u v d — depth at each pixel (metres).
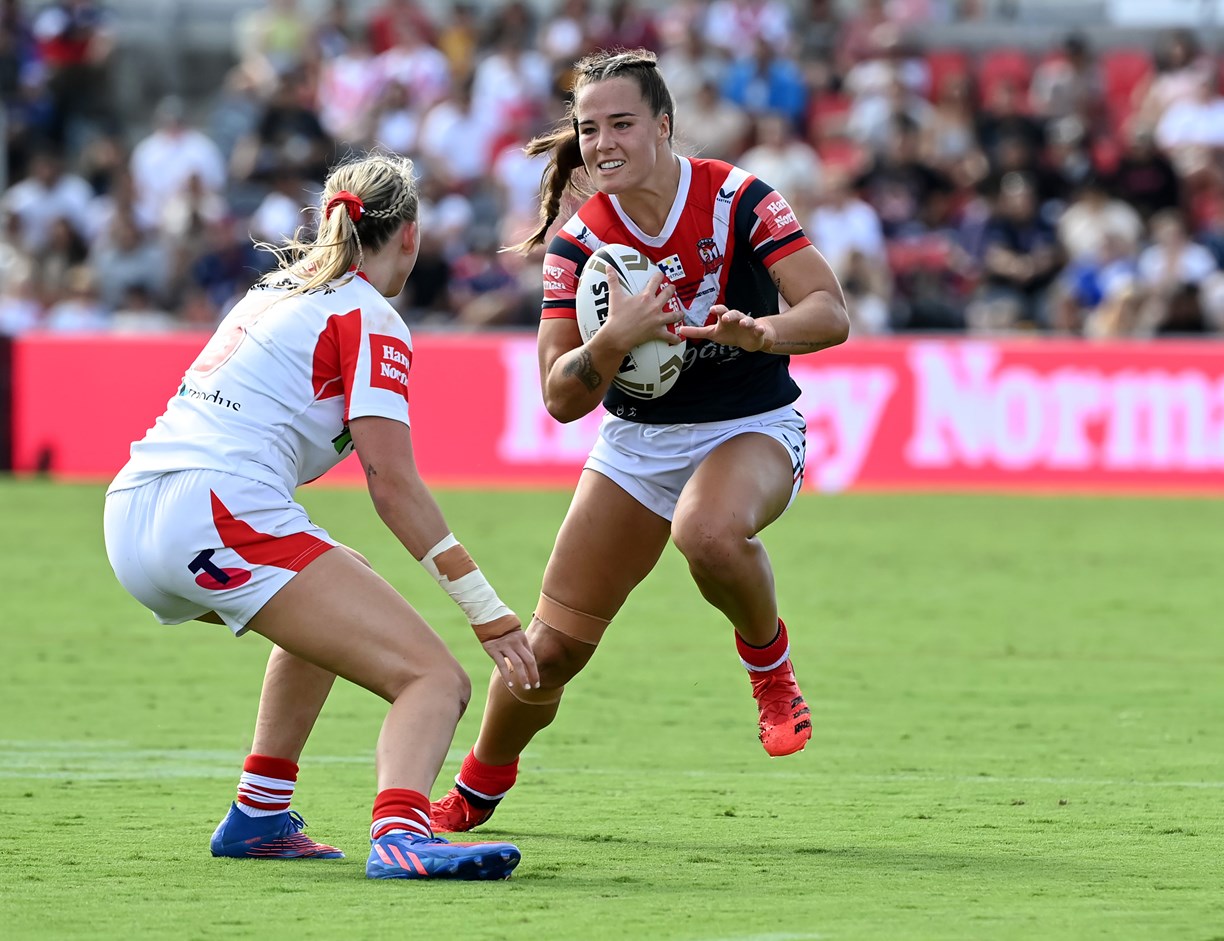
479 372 55.44
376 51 79.88
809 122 76.38
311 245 16.27
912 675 28.11
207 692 26.59
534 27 83.62
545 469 55.38
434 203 69.19
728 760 21.77
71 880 15.11
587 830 17.70
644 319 16.59
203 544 15.05
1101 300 64.81
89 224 71.75
